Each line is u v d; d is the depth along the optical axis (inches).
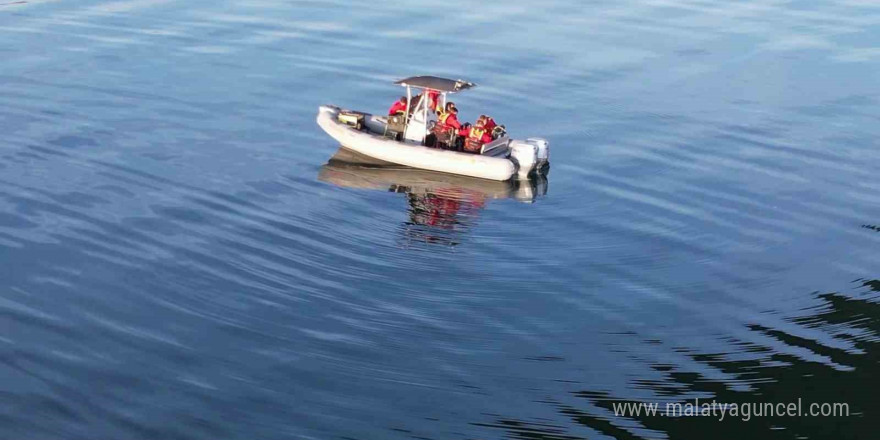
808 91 1450.5
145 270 907.4
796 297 923.4
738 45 1636.3
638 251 1000.9
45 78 1376.7
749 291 932.0
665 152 1245.1
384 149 1188.5
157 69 1438.2
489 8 1790.1
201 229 992.2
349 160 1194.6
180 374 762.2
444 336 835.4
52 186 1061.1
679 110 1374.3
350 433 710.5
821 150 1263.5
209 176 1116.5
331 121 1226.0
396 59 1517.0
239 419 716.7
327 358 794.8
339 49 1551.4
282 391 751.1
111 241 956.0
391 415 732.7
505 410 746.2
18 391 730.2
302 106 1342.3
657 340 845.8
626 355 822.5
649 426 735.7
